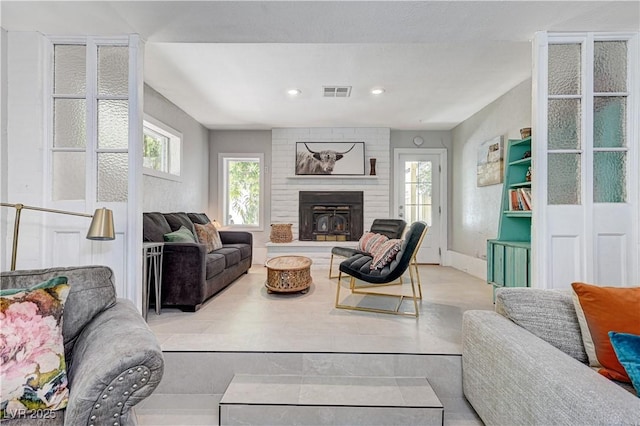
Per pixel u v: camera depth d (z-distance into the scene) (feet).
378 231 14.47
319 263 17.11
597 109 7.57
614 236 7.42
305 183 18.62
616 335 4.06
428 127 18.31
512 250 9.77
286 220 18.66
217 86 12.32
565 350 4.92
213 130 18.98
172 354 6.64
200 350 6.72
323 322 8.55
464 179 16.90
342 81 11.84
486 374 5.31
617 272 7.38
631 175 7.43
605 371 4.29
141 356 3.62
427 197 18.92
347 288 12.65
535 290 5.57
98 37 7.38
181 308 9.64
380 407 5.67
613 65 7.56
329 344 7.07
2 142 7.13
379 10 6.48
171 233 10.54
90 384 3.47
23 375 3.69
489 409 5.20
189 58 10.07
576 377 3.73
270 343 7.09
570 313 5.16
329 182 18.62
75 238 7.41
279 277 11.23
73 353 4.48
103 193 7.51
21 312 3.92
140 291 7.45
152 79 11.64
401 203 18.89
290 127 18.47
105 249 7.39
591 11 6.53
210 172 18.97
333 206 18.60
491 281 11.08
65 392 3.83
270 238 17.84
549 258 7.40
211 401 6.40
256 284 13.46
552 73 7.55
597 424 3.14
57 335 4.04
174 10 6.44
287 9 6.42
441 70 10.91
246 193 19.48
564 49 7.56
